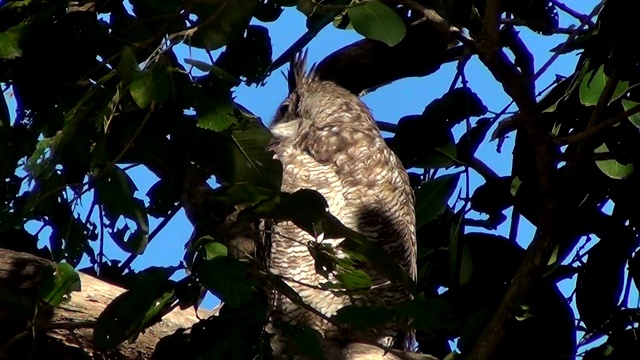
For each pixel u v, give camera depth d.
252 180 5.87
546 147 7.02
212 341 5.25
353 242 5.87
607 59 7.46
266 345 5.27
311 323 8.24
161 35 5.41
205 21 5.33
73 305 6.77
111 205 5.85
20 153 5.39
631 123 7.75
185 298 5.35
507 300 7.24
